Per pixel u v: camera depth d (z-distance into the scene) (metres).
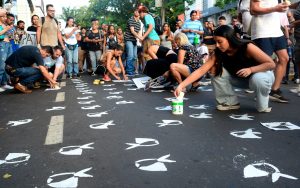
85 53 13.27
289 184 2.23
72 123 4.07
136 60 11.82
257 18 4.94
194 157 2.77
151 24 9.52
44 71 7.29
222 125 3.78
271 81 4.24
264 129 3.58
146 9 9.65
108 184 2.30
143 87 7.22
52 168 2.62
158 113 4.50
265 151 2.87
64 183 2.34
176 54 6.93
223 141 3.18
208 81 8.27
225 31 4.09
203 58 9.25
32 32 9.62
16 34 8.95
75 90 7.21
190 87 6.52
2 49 7.55
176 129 3.65
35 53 7.15
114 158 2.79
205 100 5.47
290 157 2.72
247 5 5.36
